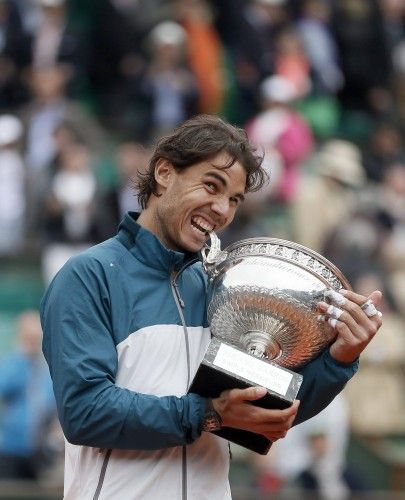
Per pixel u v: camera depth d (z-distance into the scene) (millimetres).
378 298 8375
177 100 33781
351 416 26000
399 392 26188
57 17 34125
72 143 30062
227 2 36094
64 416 8094
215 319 8516
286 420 7973
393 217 29484
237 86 35594
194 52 34375
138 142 33312
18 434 21891
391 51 38312
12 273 29719
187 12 34906
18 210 29500
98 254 8453
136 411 7969
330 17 37688
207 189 8367
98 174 30844
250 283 8336
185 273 8812
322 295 8328
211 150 8320
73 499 8539
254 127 32406
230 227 27328
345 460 24969
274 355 8531
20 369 22016
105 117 34500
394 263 28312
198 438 8336
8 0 33594
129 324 8336
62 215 28234
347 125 37250
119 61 34844
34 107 31328
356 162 32188
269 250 8453
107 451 8359
